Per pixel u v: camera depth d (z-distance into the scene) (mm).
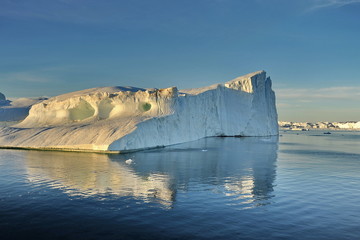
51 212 11164
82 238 8984
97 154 29750
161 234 9242
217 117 63938
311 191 14953
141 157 27688
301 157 30484
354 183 17000
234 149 37531
